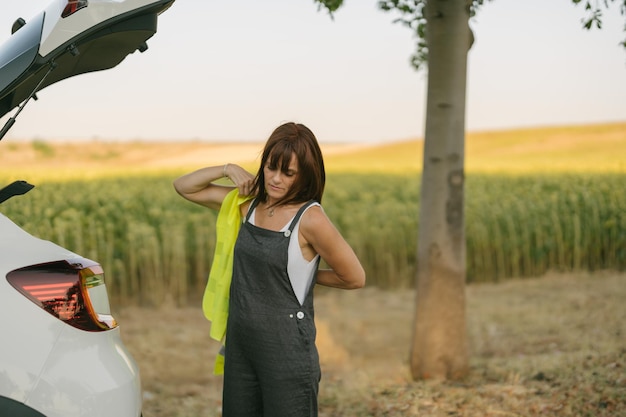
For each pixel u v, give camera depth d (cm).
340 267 243
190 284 999
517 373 482
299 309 240
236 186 264
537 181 1504
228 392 253
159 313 807
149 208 1038
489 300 856
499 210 1113
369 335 699
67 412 214
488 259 1080
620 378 439
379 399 443
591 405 399
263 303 239
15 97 262
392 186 1541
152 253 914
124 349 242
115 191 1080
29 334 216
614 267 1127
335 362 586
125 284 880
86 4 229
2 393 210
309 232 236
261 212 248
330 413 423
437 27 452
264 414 245
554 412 396
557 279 1018
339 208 1219
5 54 234
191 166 1877
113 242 917
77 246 852
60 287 224
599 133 5488
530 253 1117
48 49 229
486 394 438
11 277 219
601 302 786
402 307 859
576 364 489
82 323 224
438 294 479
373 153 5638
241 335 244
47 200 830
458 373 481
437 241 477
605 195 1177
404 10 487
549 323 689
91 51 253
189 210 1053
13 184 247
